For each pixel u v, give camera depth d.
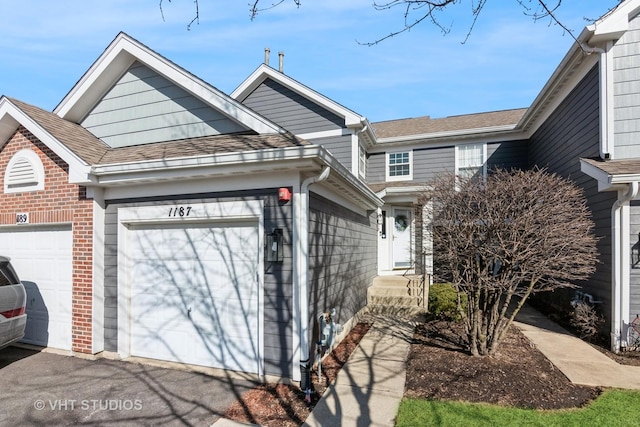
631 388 4.47
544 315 8.77
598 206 7.02
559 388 4.44
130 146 6.72
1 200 6.48
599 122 7.06
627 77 6.81
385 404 4.08
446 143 12.80
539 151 10.91
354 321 7.81
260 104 11.94
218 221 5.30
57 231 6.20
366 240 9.54
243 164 4.70
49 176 6.07
